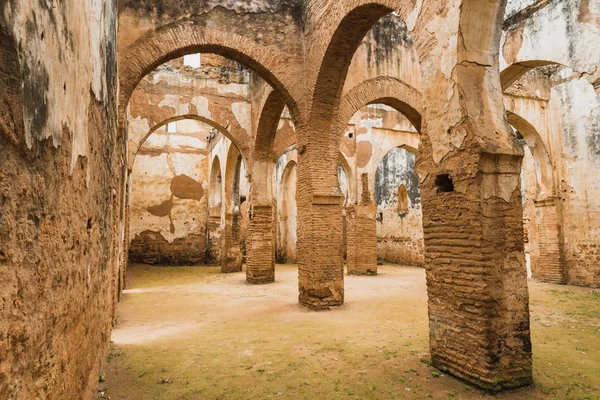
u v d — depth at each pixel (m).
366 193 13.26
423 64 4.38
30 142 1.49
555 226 10.68
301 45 7.84
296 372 4.12
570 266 10.45
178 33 6.90
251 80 11.62
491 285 3.53
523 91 10.71
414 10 4.57
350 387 3.71
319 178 7.50
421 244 15.93
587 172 10.18
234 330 5.95
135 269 15.65
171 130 18.67
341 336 5.41
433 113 4.19
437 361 4.06
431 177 4.18
